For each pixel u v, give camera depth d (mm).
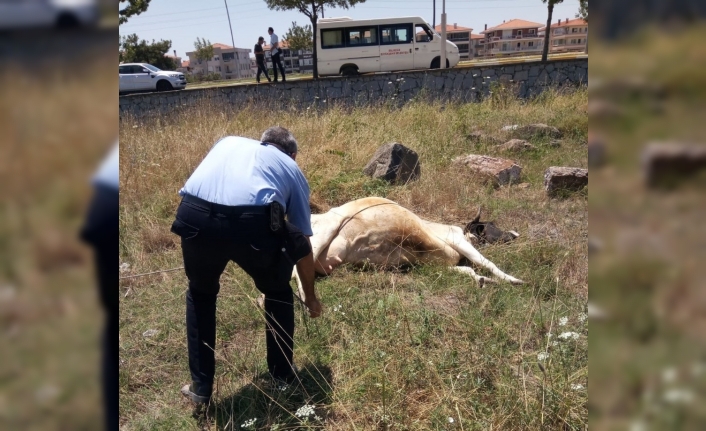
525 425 2604
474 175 7105
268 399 3035
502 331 3486
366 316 3766
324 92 14820
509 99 12656
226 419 2934
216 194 2725
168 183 6836
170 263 4980
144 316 4078
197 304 2906
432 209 6059
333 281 4480
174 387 3301
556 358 3059
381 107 11875
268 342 3123
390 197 6285
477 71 15023
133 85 23125
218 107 11133
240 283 4309
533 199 6430
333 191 6453
